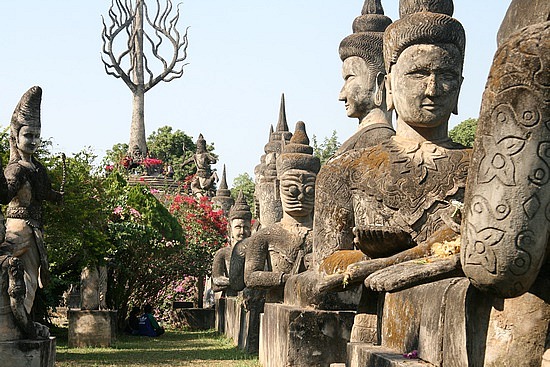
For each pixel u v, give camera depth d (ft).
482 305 13.52
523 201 11.59
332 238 24.64
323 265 23.04
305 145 45.52
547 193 11.59
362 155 24.79
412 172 23.57
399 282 14.37
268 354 37.76
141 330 74.33
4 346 32.32
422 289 17.19
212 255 83.82
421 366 15.84
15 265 32.65
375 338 21.57
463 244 12.22
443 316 15.20
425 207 23.25
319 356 30.30
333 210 24.56
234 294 71.05
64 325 88.94
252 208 136.15
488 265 11.87
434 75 23.27
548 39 11.41
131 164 126.62
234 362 47.60
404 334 18.12
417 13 23.62
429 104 23.39
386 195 23.65
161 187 122.72
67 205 51.08
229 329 67.15
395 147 24.17
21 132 37.04
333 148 121.08
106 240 61.26
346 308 30.76
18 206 36.81
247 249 45.44
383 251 19.47
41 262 37.35
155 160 128.88
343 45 36.88
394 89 24.04
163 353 55.57
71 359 51.85
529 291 12.80
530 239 11.64
